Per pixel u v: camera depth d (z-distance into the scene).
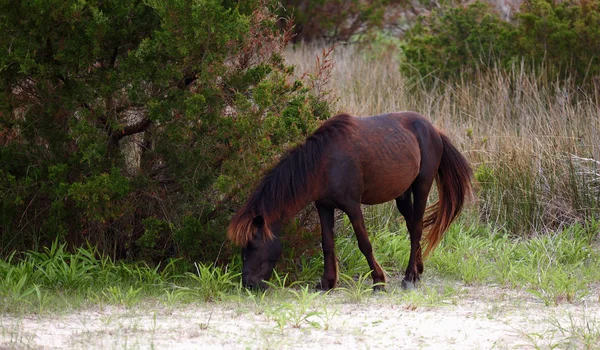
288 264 13.61
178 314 10.88
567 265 14.64
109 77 12.70
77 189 12.34
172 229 13.30
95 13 12.12
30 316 10.57
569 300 12.12
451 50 24.31
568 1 23.55
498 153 18.09
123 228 13.89
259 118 12.96
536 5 23.22
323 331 9.95
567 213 17.05
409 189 13.94
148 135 13.94
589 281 13.48
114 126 12.87
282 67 14.12
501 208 17.45
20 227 13.67
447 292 12.53
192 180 13.36
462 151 18.67
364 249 12.79
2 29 12.35
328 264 12.80
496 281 13.80
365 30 33.62
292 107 13.29
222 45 12.58
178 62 12.88
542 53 22.81
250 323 10.38
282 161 12.34
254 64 14.05
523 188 17.41
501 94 20.92
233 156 13.02
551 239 15.90
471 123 20.11
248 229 11.88
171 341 9.34
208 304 11.57
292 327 10.13
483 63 22.98
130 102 13.23
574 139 17.98
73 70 12.71
